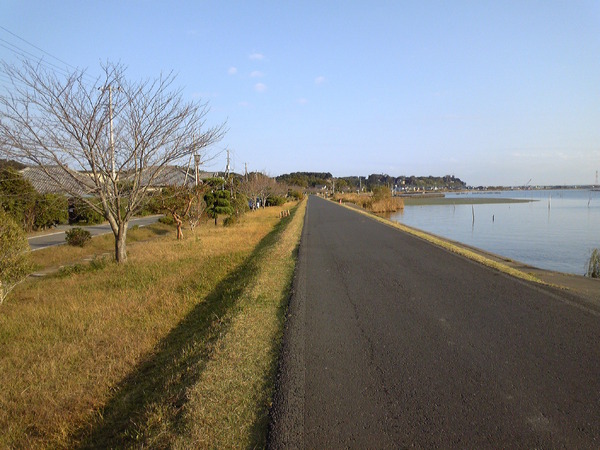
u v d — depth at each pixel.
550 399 3.89
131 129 12.41
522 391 4.06
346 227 23.56
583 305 7.14
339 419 3.62
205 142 13.62
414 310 6.98
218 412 3.78
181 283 10.14
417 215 46.94
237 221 29.12
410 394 4.06
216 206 28.28
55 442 4.02
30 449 3.87
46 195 21.16
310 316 6.73
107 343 6.38
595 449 3.13
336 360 4.94
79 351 6.07
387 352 5.16
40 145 10.91
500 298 7.67
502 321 6.29
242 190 43.44
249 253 15.06
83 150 11.47
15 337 6.75
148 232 24.84
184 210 21.41
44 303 8.59
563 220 38.25
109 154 12.45
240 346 5.40
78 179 12.10
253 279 9.52
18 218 20.94
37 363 5.70
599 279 11.03
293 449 3.21
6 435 4.09
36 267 11.64
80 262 14.71
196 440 3.35
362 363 4.84
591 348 5.14
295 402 3.93
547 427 3.43
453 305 7.23
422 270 10.54
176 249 15.95
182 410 3.92
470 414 3.66
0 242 8.73
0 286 8.53
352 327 6.15
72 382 5.12
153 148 12.73
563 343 5.32
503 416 3.62
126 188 13.62
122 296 8.98
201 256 14.20
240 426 3.56
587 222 36.09
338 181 151.38
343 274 10.18
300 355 5.10
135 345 6.22
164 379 4.97
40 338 6.67
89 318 7.51
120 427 4.16
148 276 10.96
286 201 74.31
